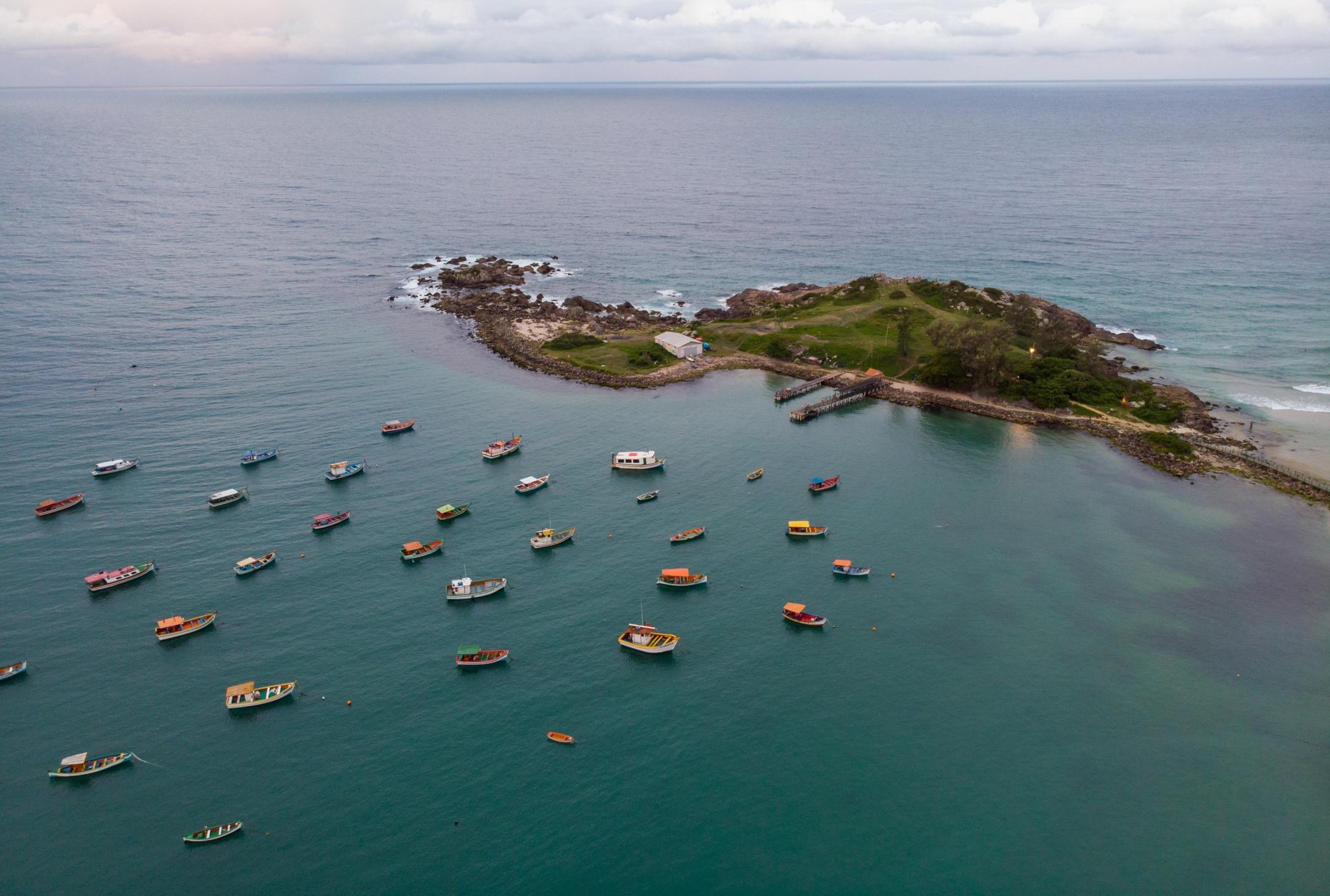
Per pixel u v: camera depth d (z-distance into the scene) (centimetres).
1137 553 13000
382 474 15575
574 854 8100
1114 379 19288
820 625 11362
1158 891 7750
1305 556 12825
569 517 14150
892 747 9381
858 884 7800
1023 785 8881
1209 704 9988
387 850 8138
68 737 9525
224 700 10069
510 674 10531
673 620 11569
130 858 8075
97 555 12938
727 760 9206
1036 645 11000
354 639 11169
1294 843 8225
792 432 17500
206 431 17100
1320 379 19862
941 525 13875
